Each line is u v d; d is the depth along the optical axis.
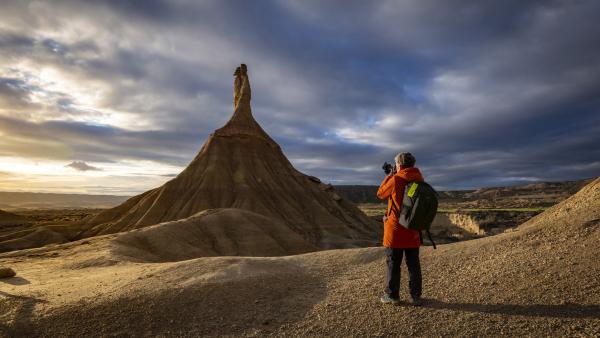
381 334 4.96
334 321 5.52
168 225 39.56
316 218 87.06
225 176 90.00
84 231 77.50
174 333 5.42
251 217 50.38
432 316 5.32
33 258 21.36
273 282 7.62
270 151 105.38
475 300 5.72
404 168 5.96
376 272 8.12
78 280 9.86
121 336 5.38
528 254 7.29
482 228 94.25
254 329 5.45
